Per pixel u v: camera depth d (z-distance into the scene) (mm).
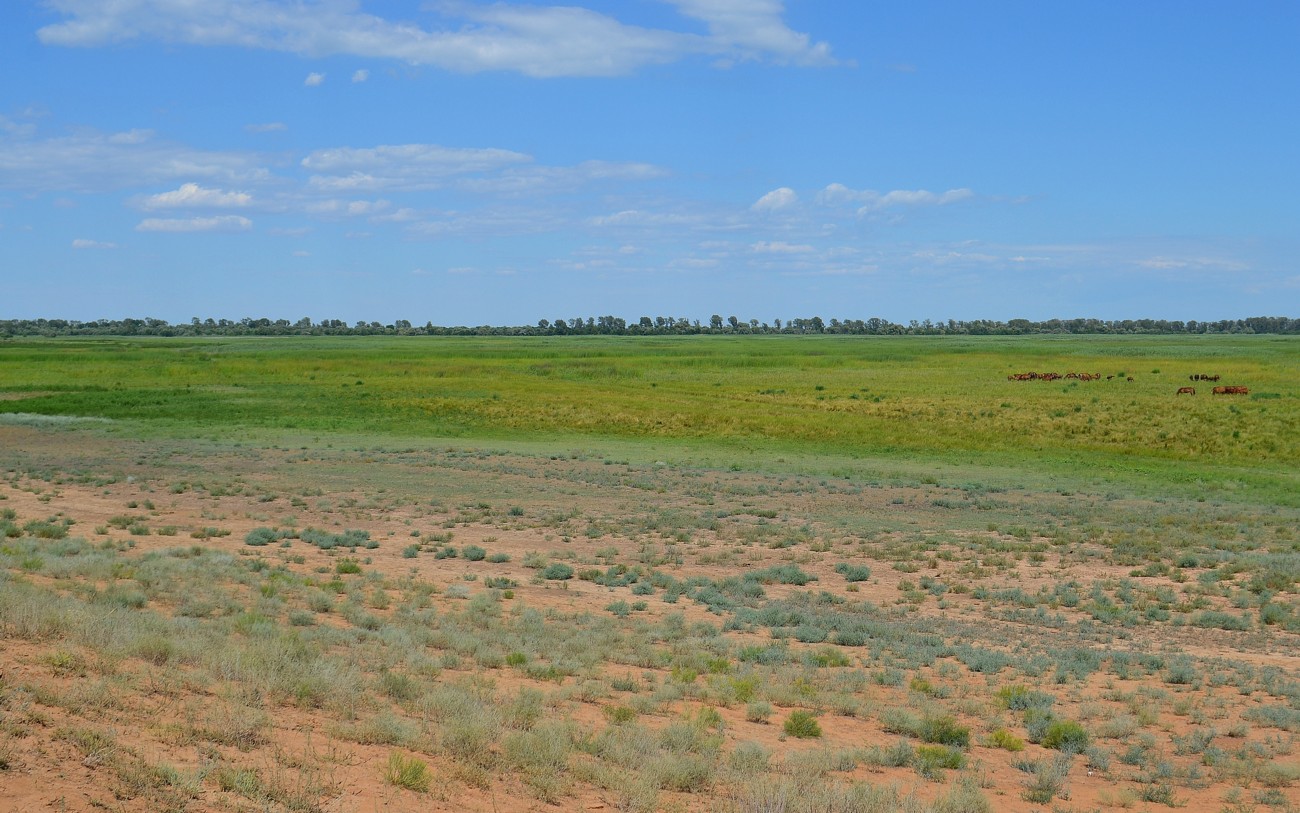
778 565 28000
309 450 54094
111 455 50562
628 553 29375
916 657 17672
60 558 19562
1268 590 24844
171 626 13148
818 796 9273
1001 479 47469
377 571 24062
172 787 7176
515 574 25328
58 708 8391
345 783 8102
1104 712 14539
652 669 16047
